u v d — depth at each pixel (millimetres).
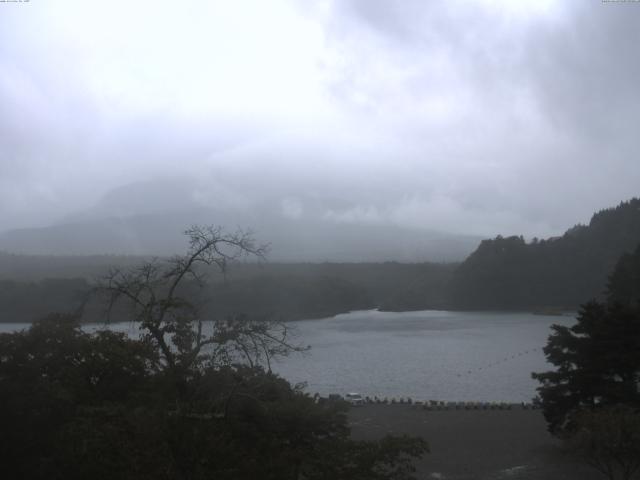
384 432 41594
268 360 19328
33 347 24578
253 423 17516
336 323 169500
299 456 16922
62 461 19047
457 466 32906
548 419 35594
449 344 116875
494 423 44250
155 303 19125
